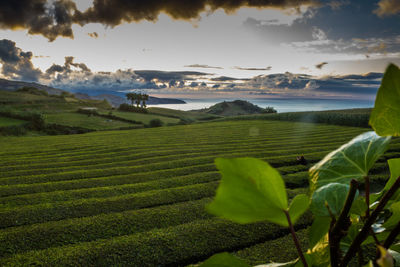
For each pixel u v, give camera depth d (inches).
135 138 1628.9
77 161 964.0
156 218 412.8
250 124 2224.4
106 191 562.3
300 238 336.5
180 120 3395.7
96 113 3344.0
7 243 345.1
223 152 1017.5
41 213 445.1
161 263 297.3
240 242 331.6
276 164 790.5
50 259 301.1
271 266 17.7
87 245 332.5
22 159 1033.5
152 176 689.6
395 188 13.8
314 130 1672.0
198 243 330.0
